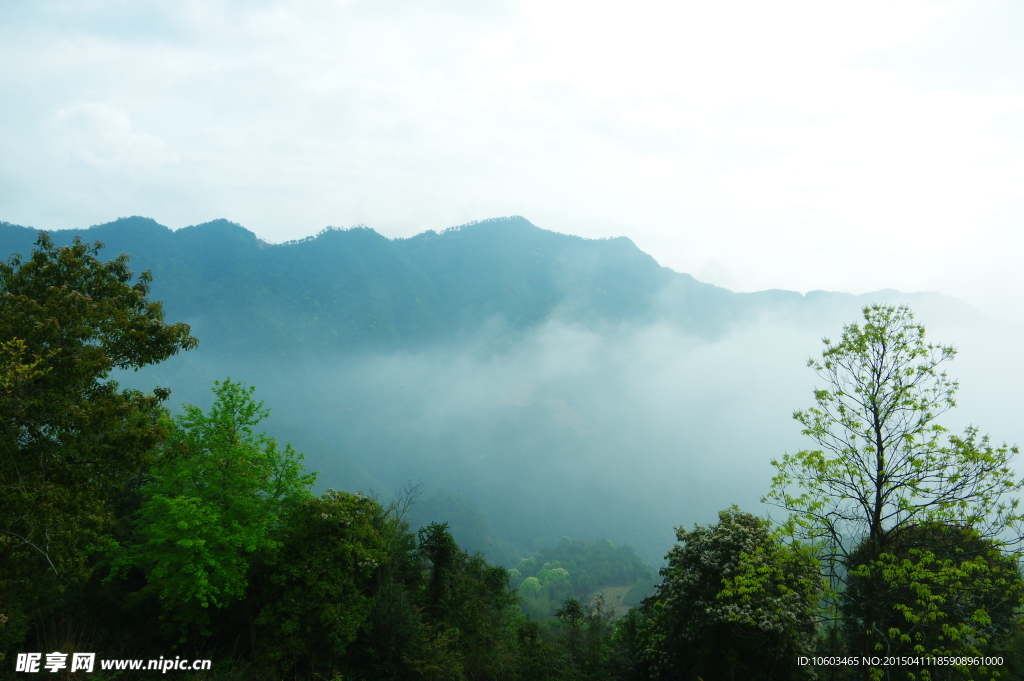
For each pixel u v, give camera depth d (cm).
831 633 2102
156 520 1856
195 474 1895
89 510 1414
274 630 1845
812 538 1501
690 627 2094
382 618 2052
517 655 2402
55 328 1341
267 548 1945
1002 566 1364
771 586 1962
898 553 1455
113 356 1558
